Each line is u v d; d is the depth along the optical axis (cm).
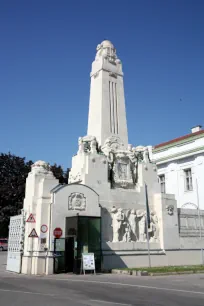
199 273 1998
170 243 2623
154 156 4288
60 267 2034
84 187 2244
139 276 1830
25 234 2173
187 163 3903
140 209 2586
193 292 1220
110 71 2864
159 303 996
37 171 2289
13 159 6366
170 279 1667
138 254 2405
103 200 2403
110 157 2567
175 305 963
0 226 5856
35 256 2048
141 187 2644
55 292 1220
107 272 2070
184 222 2805
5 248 5375
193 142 3847
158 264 2492
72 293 1195
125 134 2786
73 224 2042
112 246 2312
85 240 2039
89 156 2431
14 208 5775
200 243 2822
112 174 2547
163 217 2645
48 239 2059
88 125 2830
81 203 2205
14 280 1650
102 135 2653
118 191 2503
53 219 2081
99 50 3002
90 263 1962
